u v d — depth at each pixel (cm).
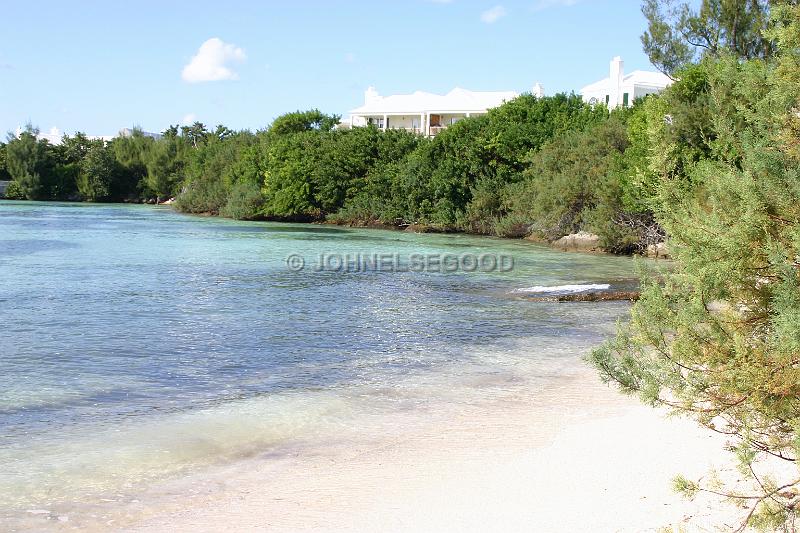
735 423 577
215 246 3600
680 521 547
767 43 3303
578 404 945
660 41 3888
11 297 1861
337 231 5197
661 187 558
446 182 5300
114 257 2941
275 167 6575
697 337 499
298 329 1507
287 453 761
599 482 644
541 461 715
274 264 2828
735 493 585
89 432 831
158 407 938
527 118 5369
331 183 6172
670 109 2817
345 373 1134
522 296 2000
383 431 837
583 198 4062
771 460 657
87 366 1159
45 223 5128
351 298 1967
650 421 834
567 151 4422
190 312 1692
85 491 655
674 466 671
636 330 528
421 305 1856
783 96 530
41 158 9844
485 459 729
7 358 1201
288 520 588
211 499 637
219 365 1181
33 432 830
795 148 513
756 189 488
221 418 891
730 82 588
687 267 512
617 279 2400
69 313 1642
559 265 2953
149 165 9894
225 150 8038
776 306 452
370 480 677
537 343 1387
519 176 5091
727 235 495
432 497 630
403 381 1084
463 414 905
